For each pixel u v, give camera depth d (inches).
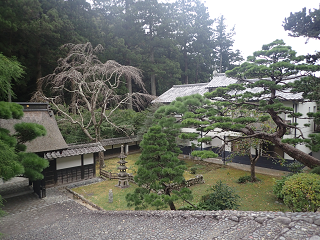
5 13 626.8
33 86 789.9
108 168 668.1
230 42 1528.1
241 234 151.8
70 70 628.4
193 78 1469.0
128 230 217.5
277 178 547.2
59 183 530.6
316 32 262.7
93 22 930.1
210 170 637.3
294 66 261.7
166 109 321.4
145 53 1142.3
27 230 288.2
